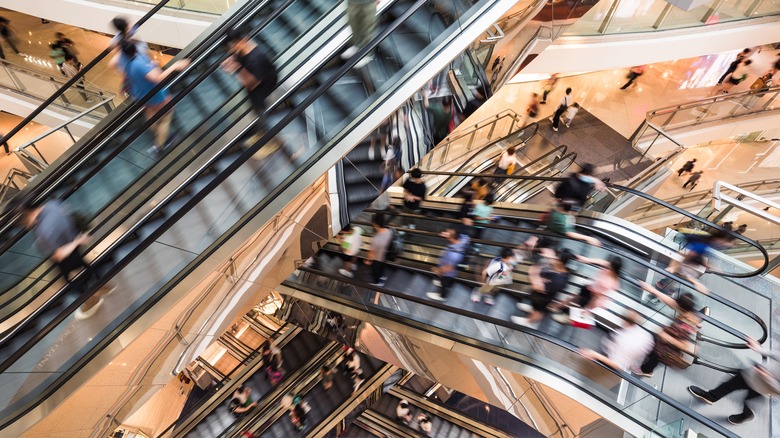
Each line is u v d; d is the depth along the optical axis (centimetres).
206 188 620
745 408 677
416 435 1209
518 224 901
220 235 598
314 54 688
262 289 718
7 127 1529
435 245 886
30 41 1312
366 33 653
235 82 682
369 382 1144
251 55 665
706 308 790
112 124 756
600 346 735
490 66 744
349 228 873
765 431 662
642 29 1289
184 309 613
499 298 798
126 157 686
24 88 1224
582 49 1247
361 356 1159
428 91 661
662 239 852
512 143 1361
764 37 1406
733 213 877
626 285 790
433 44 660
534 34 793
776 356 692
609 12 1220
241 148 643
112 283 593
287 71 690
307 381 1134
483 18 679
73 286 604
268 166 620
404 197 930
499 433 1200
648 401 673
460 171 1299
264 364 1158
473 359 742
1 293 620
